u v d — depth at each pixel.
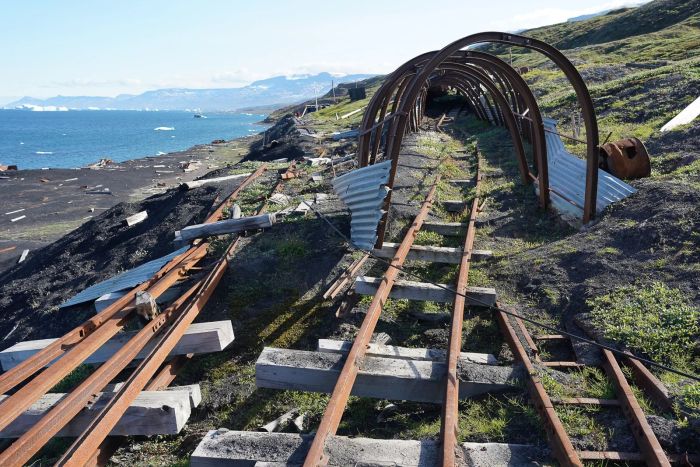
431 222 9.19
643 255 6.42
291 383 4.78
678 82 15.05
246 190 13.08
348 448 3.64
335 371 4.67
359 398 4.88
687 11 55.25
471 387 4.59
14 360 6.12
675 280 5.76
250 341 6.26
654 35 46.38
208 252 8.76
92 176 34.19
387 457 3.59
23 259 17.27
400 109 7.93
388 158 8.33
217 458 3.76
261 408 5.04
